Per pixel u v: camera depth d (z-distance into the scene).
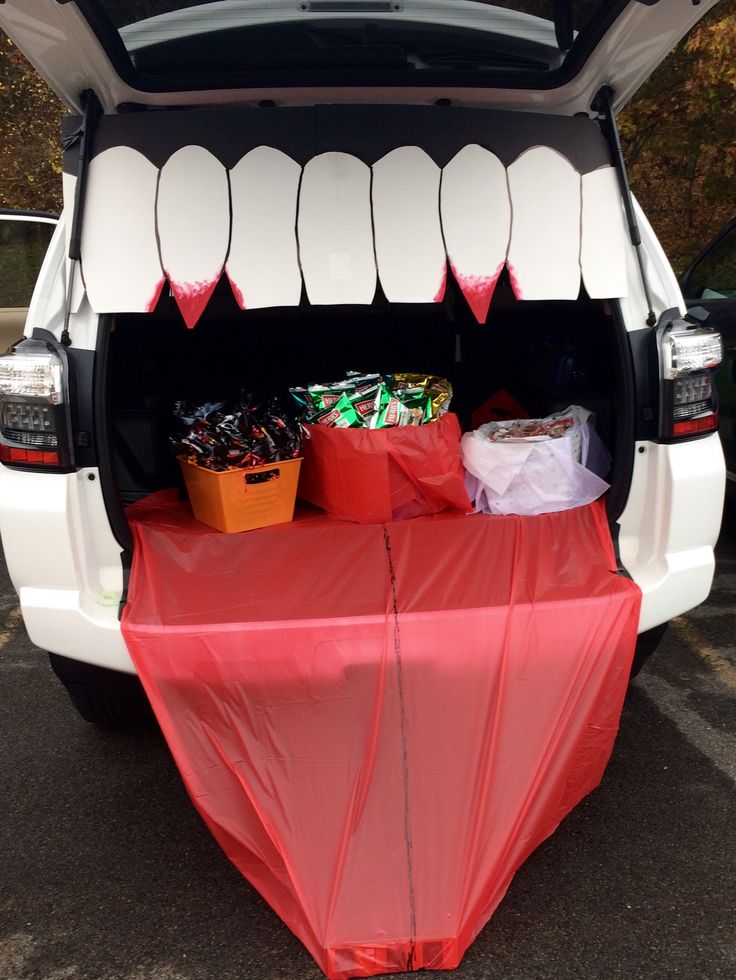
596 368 2.75
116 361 2.80
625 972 1.87
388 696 2.06
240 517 2.30
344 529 2.32
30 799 2.55
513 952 1.93
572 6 2.11
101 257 2.12
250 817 1.98
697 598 2.33
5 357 2.08
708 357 2.28
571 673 2.12
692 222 8.70
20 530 2.12
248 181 2.14
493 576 2.23
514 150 2.21
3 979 1.91
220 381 3.03
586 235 2.24
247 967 1.93
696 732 2.79
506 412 3.01
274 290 2.16
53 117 9.31
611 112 2.30
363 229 2.16
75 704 2.71
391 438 2.31
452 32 2.29
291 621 2.11
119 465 2.58
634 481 2.31
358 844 1.90
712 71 6.93
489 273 2.19
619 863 2.21
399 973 1.86
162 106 2.25
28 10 1.86
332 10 2.20
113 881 2.21
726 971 1.87
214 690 2.07
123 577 2.23
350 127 2.16
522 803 1.97
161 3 2.11
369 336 3.05
